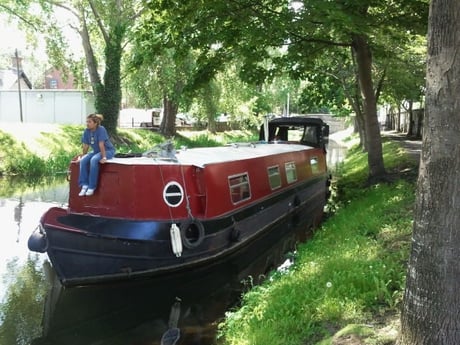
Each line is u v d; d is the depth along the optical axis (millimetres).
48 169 24297
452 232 3496
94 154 9445
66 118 39312
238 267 10578
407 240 7871
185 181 9617
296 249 10758
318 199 18000
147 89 35094
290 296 6152
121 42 31688
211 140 42500
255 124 57594
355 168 22969
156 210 9250
